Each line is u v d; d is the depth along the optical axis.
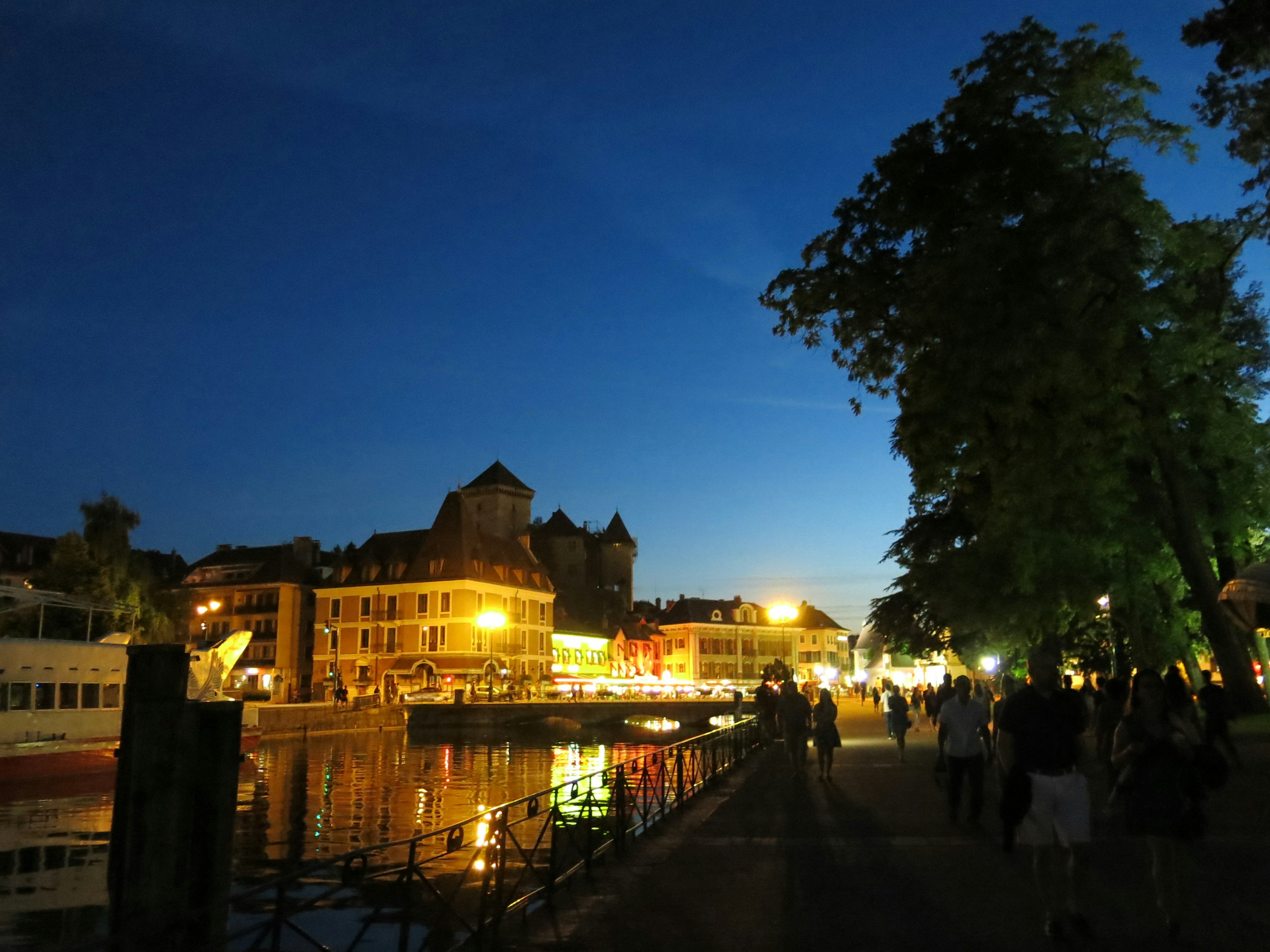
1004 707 7.98
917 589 30.36
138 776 8.13
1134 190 22.25
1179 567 26.47
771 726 32.03
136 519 62.19
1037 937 7.62
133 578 61.28
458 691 72.44
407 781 35.84
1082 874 7.59
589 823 11.20
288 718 57.56
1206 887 9.03
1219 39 20.95
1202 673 26.59
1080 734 7.82
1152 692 7.58
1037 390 20.59
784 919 8.49
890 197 24.52
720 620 129.50
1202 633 31.28
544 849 12.98
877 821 14.09
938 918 8.32
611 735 67.75
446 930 9.38
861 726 40.56
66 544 56.91
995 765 20.78
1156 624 27.52
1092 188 22.09
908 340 25.14
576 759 46.53
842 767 23.03
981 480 26.83
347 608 91.62
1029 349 20.19
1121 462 23.38
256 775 37.81
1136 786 7.49
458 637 86.69
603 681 82.31
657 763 14.80
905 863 10.77
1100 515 23.12
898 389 26.50
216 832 8.33
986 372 20.78
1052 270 20.75
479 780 36.28
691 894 9.63
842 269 25.89
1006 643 26.33
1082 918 7.54
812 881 10.04
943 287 21.58
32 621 53.78
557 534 122.12
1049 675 7.87
